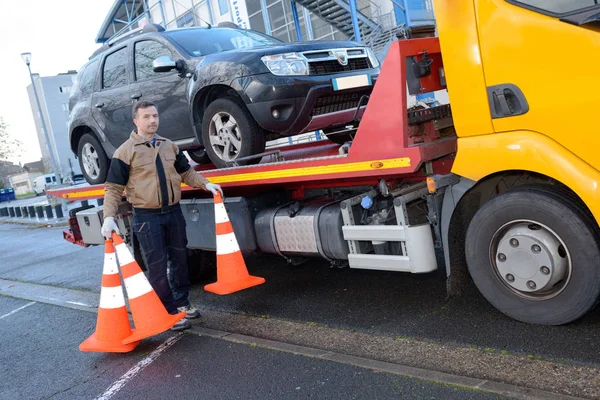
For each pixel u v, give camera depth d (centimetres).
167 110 623
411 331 401
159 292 477
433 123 421
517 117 346
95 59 747
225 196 551
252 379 364
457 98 368
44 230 1766
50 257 1115
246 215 516
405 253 409
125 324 458
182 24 2773
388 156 392
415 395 308
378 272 569
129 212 652
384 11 1836
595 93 317
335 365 364
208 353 424
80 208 770
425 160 379
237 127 539
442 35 367
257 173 492
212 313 530
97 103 715
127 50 680
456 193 386
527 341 351
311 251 475
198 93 571
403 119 381
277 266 666
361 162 409
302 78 520
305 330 442
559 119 331
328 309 484
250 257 727
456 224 404
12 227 2125
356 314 459
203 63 565
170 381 383
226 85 536
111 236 453
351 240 439
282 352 401
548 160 335
